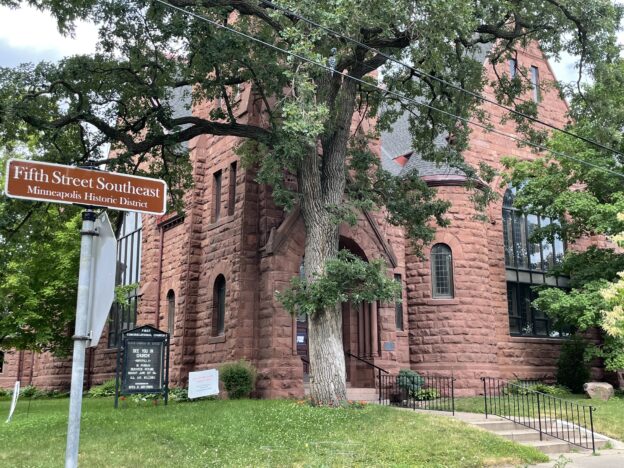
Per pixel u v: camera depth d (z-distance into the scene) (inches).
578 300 759.7
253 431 444.5
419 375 793.6
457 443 442.9
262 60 594.9
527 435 527.5
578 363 902.4
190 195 876.0
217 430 446.3
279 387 679.7
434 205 682.2
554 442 518.9
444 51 604.1
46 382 1213.1
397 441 435.8
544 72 1052.5
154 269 994.7
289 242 722.8
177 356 839.1
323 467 356.8
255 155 712.4
